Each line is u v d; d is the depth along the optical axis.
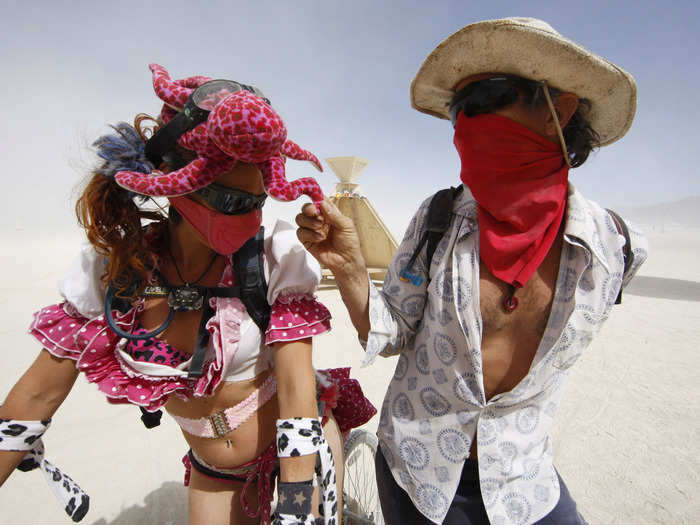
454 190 1.44
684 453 3.22
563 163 1.28
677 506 2.64
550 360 1.25
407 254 1.46
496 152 1.23
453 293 1.27
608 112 1.33
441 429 1.34
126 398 1.21
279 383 1.23
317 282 1.28
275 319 1.21
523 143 1.22
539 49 1.14
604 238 1.26
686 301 9.48
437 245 1.37
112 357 1.24
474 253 1.28
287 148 1.15
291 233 1.32
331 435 1.58
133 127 1.16
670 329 6.79
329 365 5.07
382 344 1.38
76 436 3.48
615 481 2.90
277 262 1.24
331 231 1.30
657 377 4.72
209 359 1.24
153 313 1.25
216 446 1.38
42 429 1.23
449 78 1.39
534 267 1.21
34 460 1.30
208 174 0.95
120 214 1.15
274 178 1.04
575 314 1.21
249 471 1.48
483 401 1.27
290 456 1.15
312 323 1.24
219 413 1.33
